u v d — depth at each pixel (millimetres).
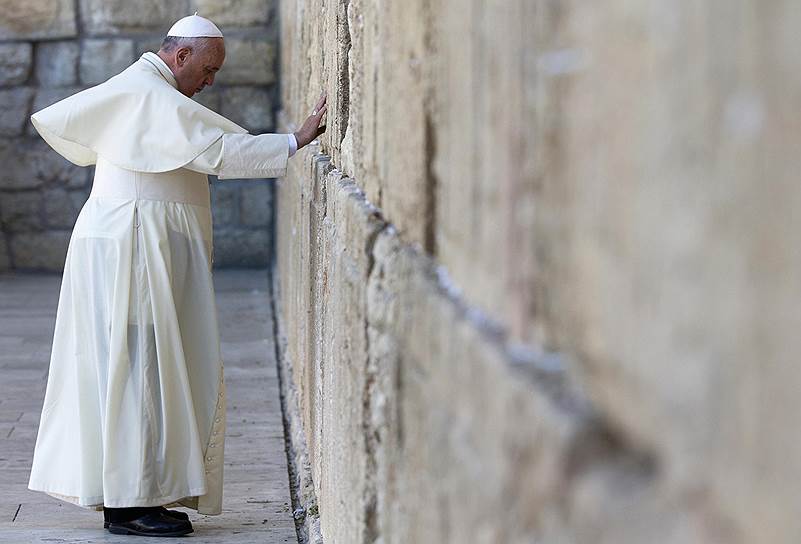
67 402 11781
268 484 13469
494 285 3740
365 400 6355
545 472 2922
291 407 16203
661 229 2426
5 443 15266
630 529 2430
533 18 3295
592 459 2684
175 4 30031
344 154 9633
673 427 2373
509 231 3545
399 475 5211
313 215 12211
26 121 30016
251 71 30094
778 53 2014
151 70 11711
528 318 3373
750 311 2090
